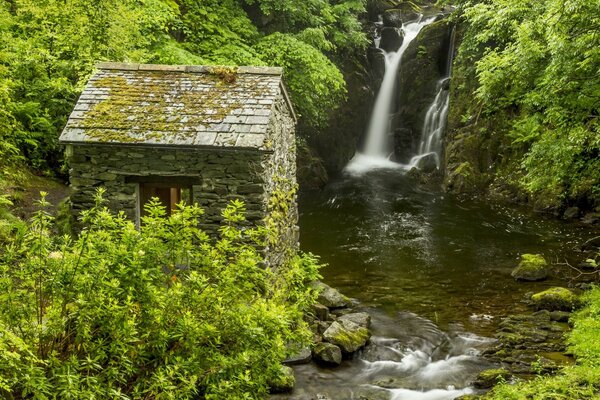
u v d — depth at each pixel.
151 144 8.15
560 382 6.97
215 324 5.64
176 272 5.89
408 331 9.36
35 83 12.28
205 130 8.28
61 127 12.80
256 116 8.49
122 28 12.18
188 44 15.29
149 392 5.39
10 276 5.46
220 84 9.13
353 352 8.55
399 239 14.95
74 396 4.57
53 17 12.30
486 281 11.76
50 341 5.29
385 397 7.37
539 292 10.93
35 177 12.31
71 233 8.88
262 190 8.35
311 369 8.12
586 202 16.36
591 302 9.87
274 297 7.12
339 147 23.09
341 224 16.50
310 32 17.14
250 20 17.19
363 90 23.81
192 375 5.34
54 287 5.26
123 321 5.16
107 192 8.59
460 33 22.22
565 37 9.65
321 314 9.64
